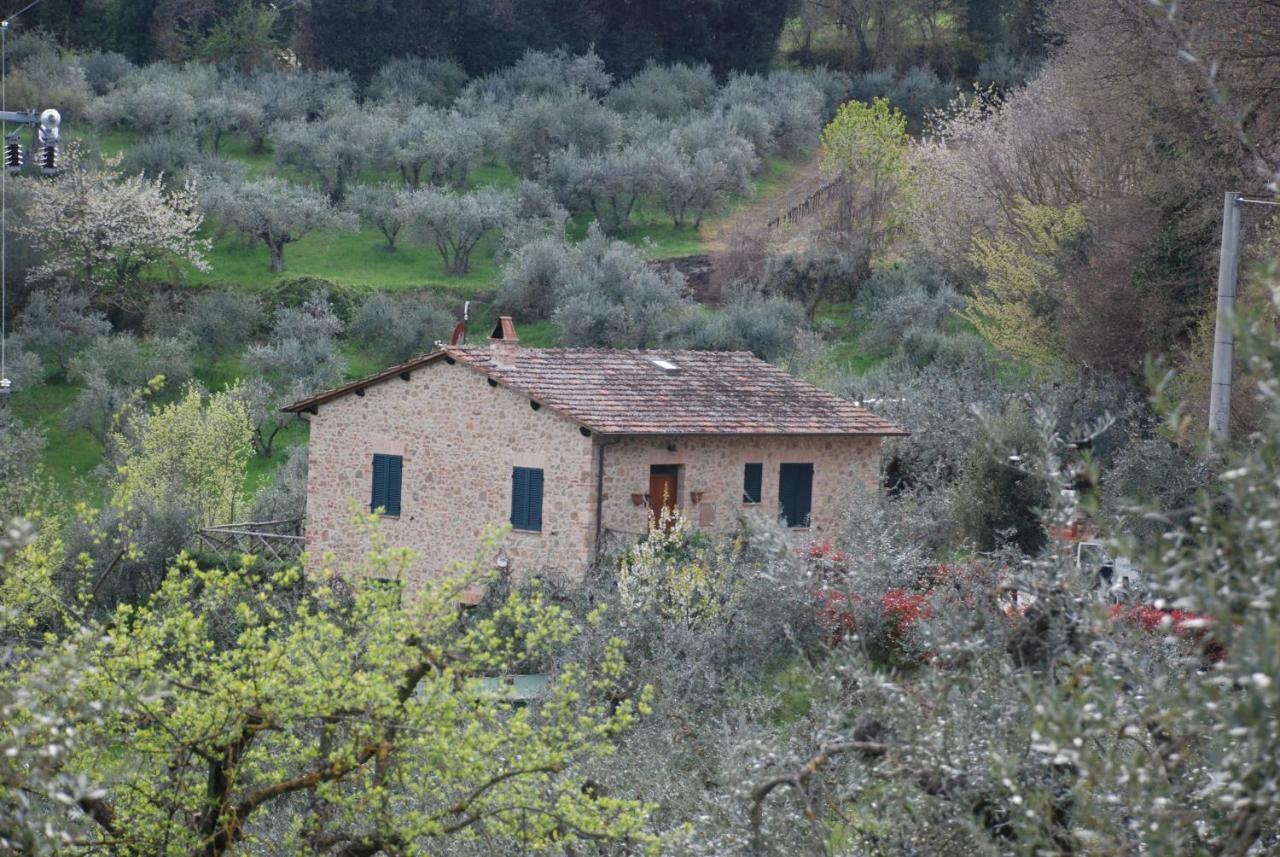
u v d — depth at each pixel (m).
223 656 33.59
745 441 108.50
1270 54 98.06
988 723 26.19
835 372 172.00
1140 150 125.62
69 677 26.56
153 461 138.12
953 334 189.00
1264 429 18.45
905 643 53.56
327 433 111.94
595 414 101.12
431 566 107.62
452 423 106.75
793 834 29.66
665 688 54.69
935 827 25.53
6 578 37.22
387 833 33.34
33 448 158.00
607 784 39.69
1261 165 21.70
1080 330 132.50
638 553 78.94
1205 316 113.06
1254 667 16.02
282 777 34.59
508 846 36.44
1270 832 21.25
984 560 58.75
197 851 33.12
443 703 32.53
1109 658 23.06
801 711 55.84
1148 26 114.88
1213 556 17.53
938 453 124.94
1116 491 83.62
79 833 25.69
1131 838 22.02
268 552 111.69
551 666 61.91
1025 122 180.50
